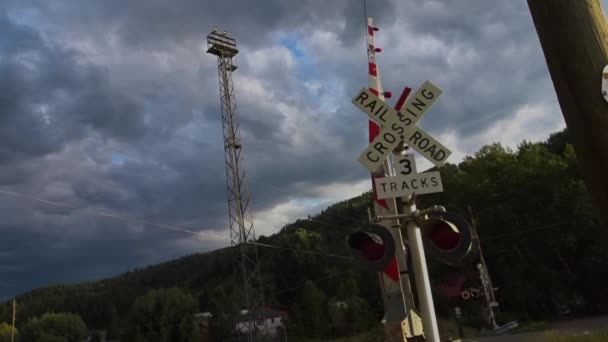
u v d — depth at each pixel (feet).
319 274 278.67
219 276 386.11
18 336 275.59
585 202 175.83
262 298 157.17
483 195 197.16
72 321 285.43
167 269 465.47
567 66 7.38
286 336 221.66
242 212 157.48
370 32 19.17
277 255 305.32
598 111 7.09
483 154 218.38
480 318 164.55
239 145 158.51
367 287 231.91
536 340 84.84
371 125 17.54
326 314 225.35
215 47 163.32
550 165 189.88
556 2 7.50
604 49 7.24
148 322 261.85
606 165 7.05
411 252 14.80
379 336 154.71
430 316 14.29
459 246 13.92
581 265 177.78
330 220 311.27
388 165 16.97
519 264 185.88
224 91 162.71
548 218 180.04
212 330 255.91
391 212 16.25
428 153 15.61
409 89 16.12
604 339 63.00
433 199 211.61
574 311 178.50
